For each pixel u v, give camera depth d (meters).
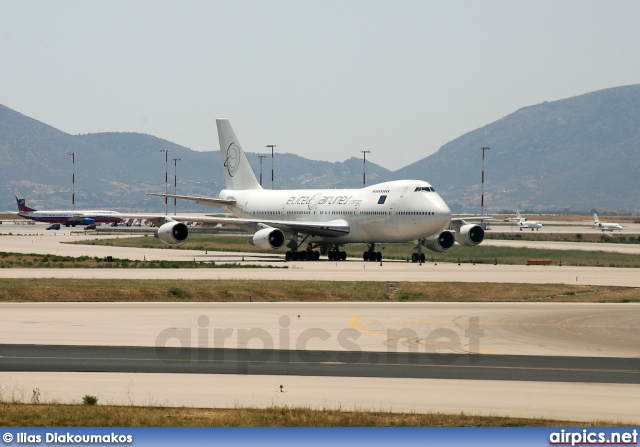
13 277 146.00
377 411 54.94
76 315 100.69
